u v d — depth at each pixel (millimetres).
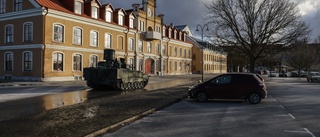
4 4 32406
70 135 7008
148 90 22453
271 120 10055
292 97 18109
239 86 14930
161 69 53969
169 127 8711
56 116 9633
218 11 32719
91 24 35781
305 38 30922
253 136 7703
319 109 12789
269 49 32094
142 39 47500
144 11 48375
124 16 42969
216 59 89812
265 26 31250
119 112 10641
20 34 31062
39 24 29703
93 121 8820
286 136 7742
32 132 7273
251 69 32719
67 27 32312
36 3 29578
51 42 30359
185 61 65688
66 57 32281
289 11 30656
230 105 14062
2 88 22453
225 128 8672
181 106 13562
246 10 31500
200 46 76688
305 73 70625
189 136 7609
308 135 7871
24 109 11703
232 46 32812
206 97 15266
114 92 20609
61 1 33625
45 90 21281
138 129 8367
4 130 7484
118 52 40875
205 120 9938
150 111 11383
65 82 29703
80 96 17328
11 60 31891
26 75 30609
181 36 64188
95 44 36656
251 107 13375
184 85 27859
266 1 31141
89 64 35594
